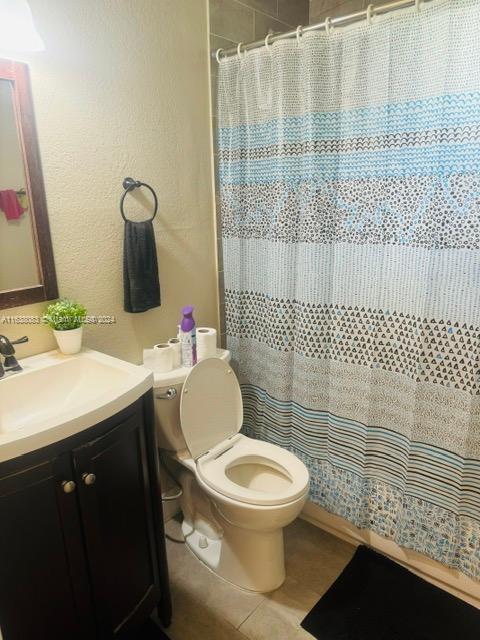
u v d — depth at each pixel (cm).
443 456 147
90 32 139
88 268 152
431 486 151
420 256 139
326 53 145
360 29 136
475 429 138
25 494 96
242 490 147
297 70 153
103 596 119
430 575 162
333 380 171
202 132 184
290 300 175
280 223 169
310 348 172
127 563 126
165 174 173
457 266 132
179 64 169
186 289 192
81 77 139
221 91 176
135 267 160
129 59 152
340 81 145
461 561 151
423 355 143
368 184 146
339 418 172
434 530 154
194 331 173
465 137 123
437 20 122
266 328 188
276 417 193
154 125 164
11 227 130
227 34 182
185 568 172
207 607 155
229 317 202
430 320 140
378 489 168
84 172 145
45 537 102
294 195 164
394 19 129
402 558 168
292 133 159
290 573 168
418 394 147
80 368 141
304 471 158
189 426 162
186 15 167
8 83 122
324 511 188
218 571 168
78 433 103
